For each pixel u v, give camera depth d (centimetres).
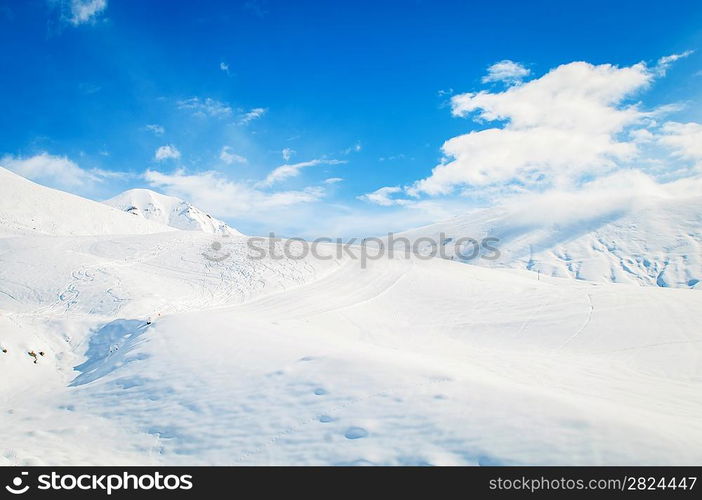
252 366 1148
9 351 1396
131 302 2111
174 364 1230
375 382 958
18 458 795
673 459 626
